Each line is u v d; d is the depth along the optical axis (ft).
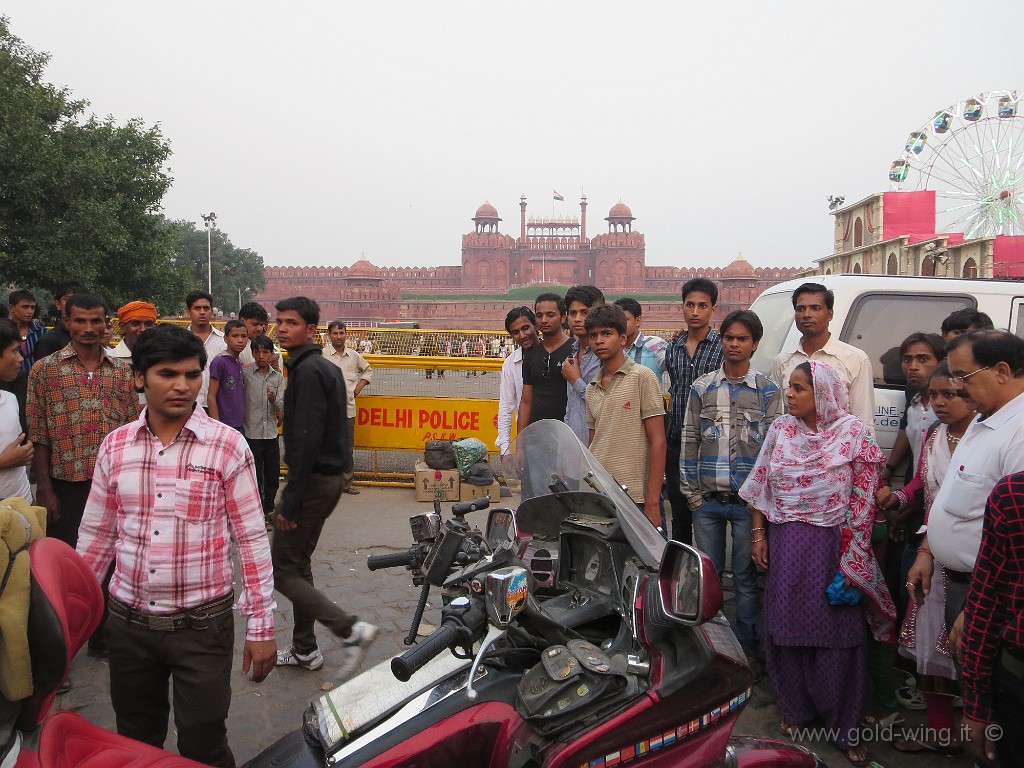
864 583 10.82
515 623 6.47
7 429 11.94
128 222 71.56
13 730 5.28
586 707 6.07
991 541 7.71
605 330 12.94
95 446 13.28
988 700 7.93
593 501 7.98
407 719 6.23
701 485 13.74
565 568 8.09
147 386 7.75
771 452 11.76
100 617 6.25
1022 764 7.80
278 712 12.05
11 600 5.11
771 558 11.53
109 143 72.23
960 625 8.91
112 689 8.30
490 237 238.48
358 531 21.93
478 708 6.22
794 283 20.15
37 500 13.23
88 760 5.57
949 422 11.48
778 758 7.64
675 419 16.03
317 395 12.34
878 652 12.14
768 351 19.11
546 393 17.94
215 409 21.06
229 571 8.28
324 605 10.25
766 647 11.87
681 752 6.50
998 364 9.34
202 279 184.96
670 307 187.52
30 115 56.54
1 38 60.39
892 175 108.17
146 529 7.83
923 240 92.17
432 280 239.09
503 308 192.24
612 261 232.12
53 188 58.65
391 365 27.66
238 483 8.19
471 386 27.58
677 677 6.39
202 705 8.03
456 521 7.02
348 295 196.85
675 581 6.41
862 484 11.05
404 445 27.86
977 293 17.84
